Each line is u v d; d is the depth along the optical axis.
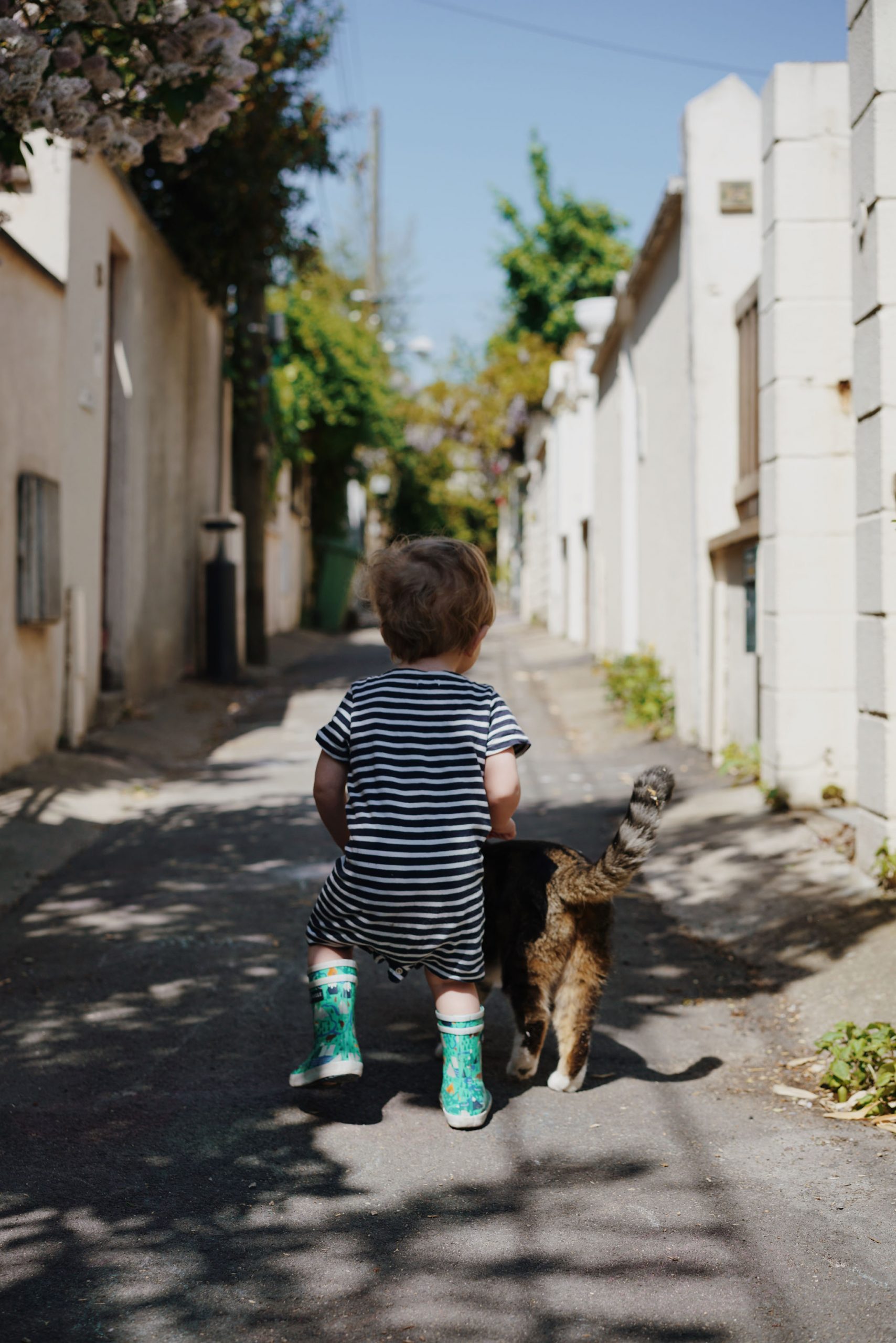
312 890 6.09
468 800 3.33
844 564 6.99
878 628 5.36
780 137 6.88
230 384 18.22
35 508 8.34
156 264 12.98
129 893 6.02
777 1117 3.56
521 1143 3.38
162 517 13.58
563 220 33.53
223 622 15.23
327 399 26.33
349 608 29.92
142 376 12.34
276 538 23.42
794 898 5.50
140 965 4.90
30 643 8.69
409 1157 3.29
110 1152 3.29
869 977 4.47
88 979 4.74
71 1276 2.67
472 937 3.39
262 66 12.84
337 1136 3.42
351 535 36.16
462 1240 2.83
